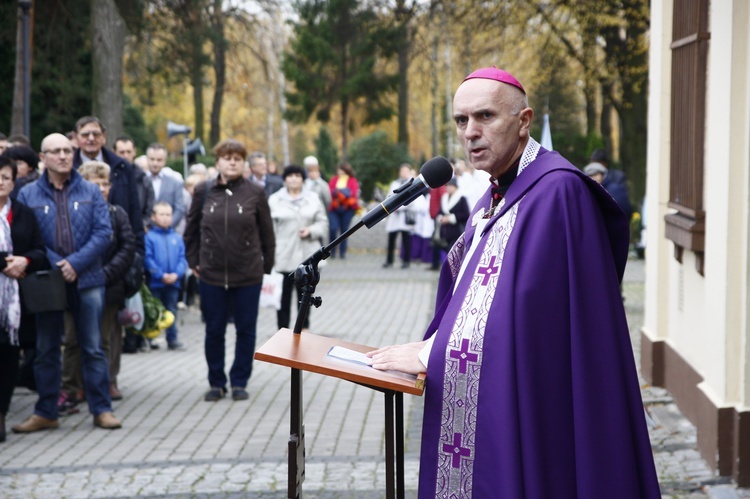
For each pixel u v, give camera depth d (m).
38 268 6.46
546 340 2.91
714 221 5.61
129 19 21.50
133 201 7.67
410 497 5.13
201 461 5.94
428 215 19.22
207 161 28.28
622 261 3.08
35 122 20.05
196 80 28.27
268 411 7.35
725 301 5.32
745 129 5.26
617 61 22.88
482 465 2.93
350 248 24.20
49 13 19.86
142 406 7.58
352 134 39.94
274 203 9.87
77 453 6.22
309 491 5.28
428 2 25.58
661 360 7.61
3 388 6.52
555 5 22.73
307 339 3.23
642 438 2.95
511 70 26.89
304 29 35.97
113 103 16.73
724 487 5.18
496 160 3.04
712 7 5.69
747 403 5.24
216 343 7.74
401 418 3.34
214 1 27.41
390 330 11.48
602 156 12.41
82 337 6.82
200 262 7.72
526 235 2.96
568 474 2.91
